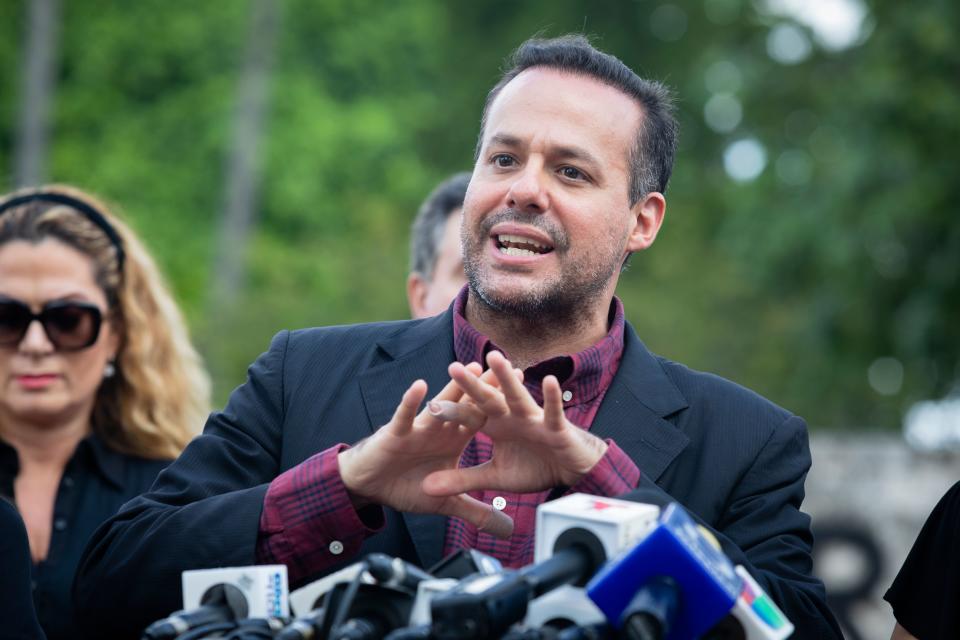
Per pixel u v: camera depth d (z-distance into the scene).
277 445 4.25
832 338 19.95
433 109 31.25
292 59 29.55
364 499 3.69
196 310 26.38
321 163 28.47
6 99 27.78
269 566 3.38
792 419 4.36
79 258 5.75
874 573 11.19
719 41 28.48
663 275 24.28
